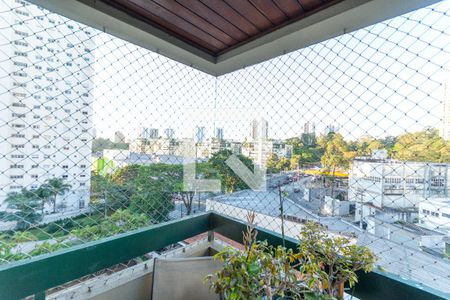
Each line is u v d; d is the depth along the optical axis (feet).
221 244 5.83
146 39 4.82
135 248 4.39
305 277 2.70
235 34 5.16
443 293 2.76
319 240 2.99
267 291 2.52
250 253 2.67
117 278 4.18
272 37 4.84
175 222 5.17
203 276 4.14
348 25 4.03
